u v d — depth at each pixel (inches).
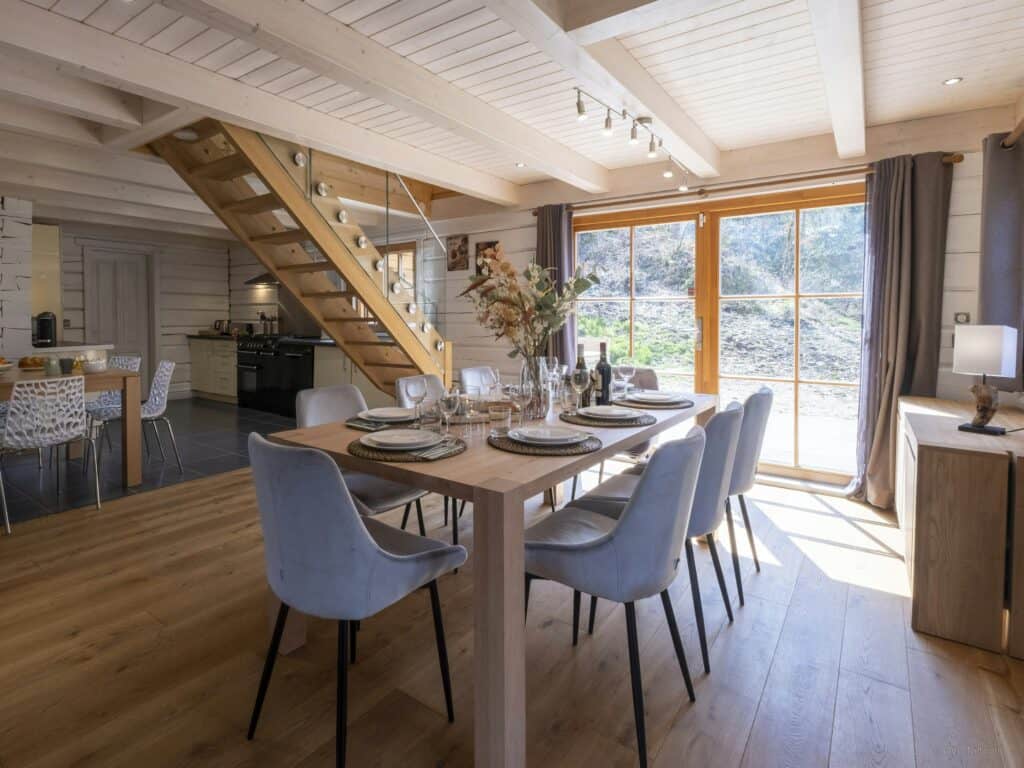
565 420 94.6
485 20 95.6
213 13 81.2
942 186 132.1
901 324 135.3
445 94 118.6
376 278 168.6
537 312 95.0
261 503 61.0
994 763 61.2
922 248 133.7
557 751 63.1
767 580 105.3
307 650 82.8
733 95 125.8
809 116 137.9
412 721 67.9
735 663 79.7
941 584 85.7
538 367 98.0
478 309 102.7
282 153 143.4
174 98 110.4
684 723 67.6
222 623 88.7
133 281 315.6
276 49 91.4
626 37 101.5
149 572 105.7
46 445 134.2
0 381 141.9
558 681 75.6
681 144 137.6
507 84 120.0
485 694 58.4
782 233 163.2
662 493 60.6
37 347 217.9
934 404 124.5
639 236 186.7
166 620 89.4
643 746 59.5
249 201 153.6
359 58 99.7
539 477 61.4
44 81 113.3
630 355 190.1
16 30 88.9
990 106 128.6
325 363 255.4
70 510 138.3
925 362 134.6
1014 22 93.7
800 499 150.3
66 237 287.3
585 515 82.5
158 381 175.5
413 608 95.2
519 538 58.1
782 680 75.9
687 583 104.1
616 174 183.8
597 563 62.9
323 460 55.0
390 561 60.0
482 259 94.3
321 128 138.2
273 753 62.5
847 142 132.6
